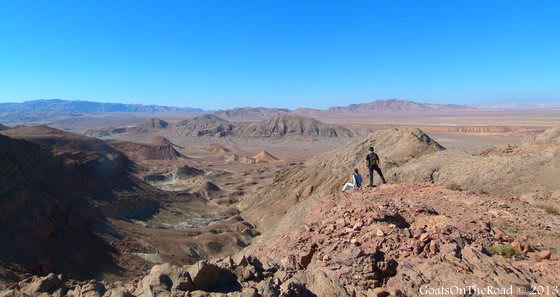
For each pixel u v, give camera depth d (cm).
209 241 3625
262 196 5353
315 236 959
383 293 641
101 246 3016
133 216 4331
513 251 735
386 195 1254
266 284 640
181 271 654
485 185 1991
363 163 4275
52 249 2580
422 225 900
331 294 652
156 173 7862
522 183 1831
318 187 4575
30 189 3138
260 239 1930
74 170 4288
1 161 3203
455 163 2441
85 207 3647
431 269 664
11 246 2331
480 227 862
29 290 751
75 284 779
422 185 1369
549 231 854
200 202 5788
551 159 1842
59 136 7469
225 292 646
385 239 794
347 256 748
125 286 707
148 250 3259
